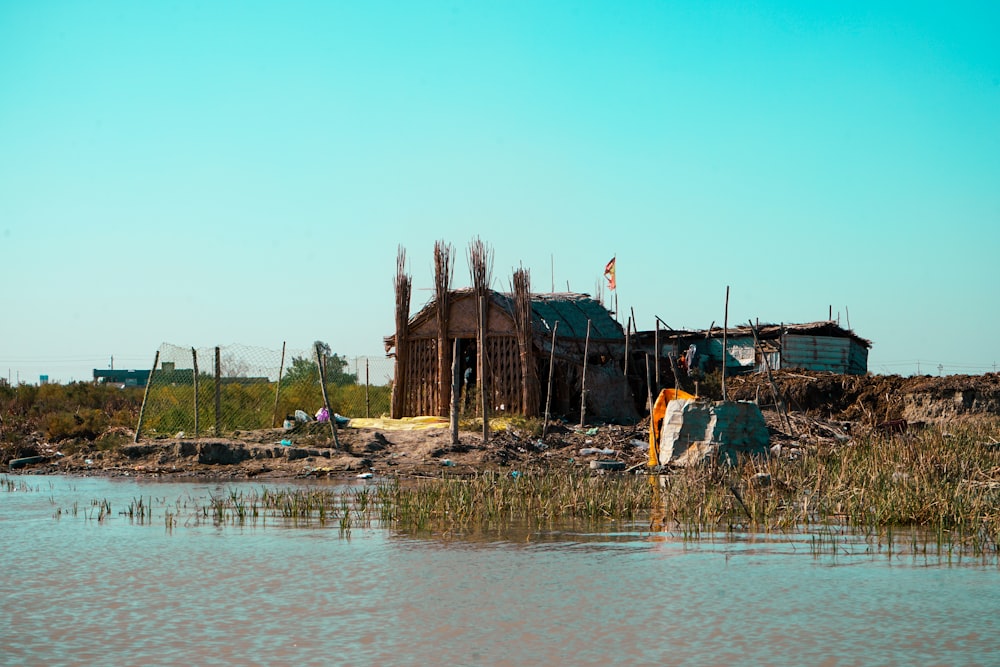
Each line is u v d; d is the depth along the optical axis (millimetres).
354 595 11734
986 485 18812
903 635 10055
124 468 26203
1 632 10219
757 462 24047
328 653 9500
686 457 25469
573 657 9367
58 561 13766
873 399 37688
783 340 43625
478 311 31484
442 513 18078
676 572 13023
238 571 13078
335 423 28250
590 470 25734
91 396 41125
